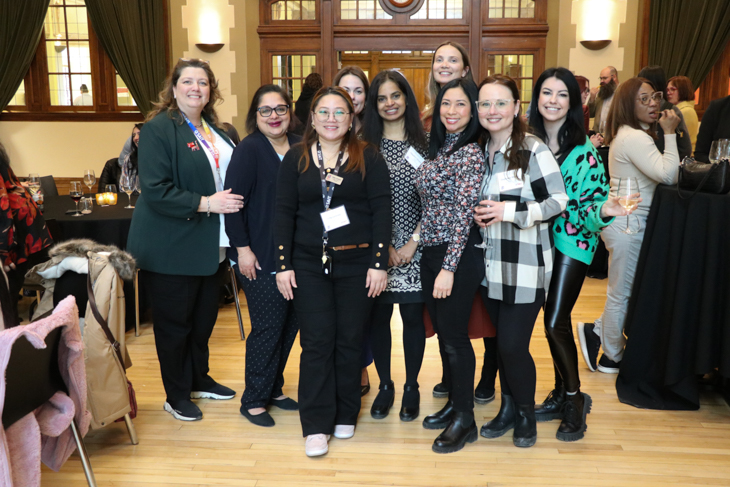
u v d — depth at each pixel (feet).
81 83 25.11
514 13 23.20
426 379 10.70
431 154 8.35
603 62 23.00
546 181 7.42
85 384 6.55
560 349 8.30
